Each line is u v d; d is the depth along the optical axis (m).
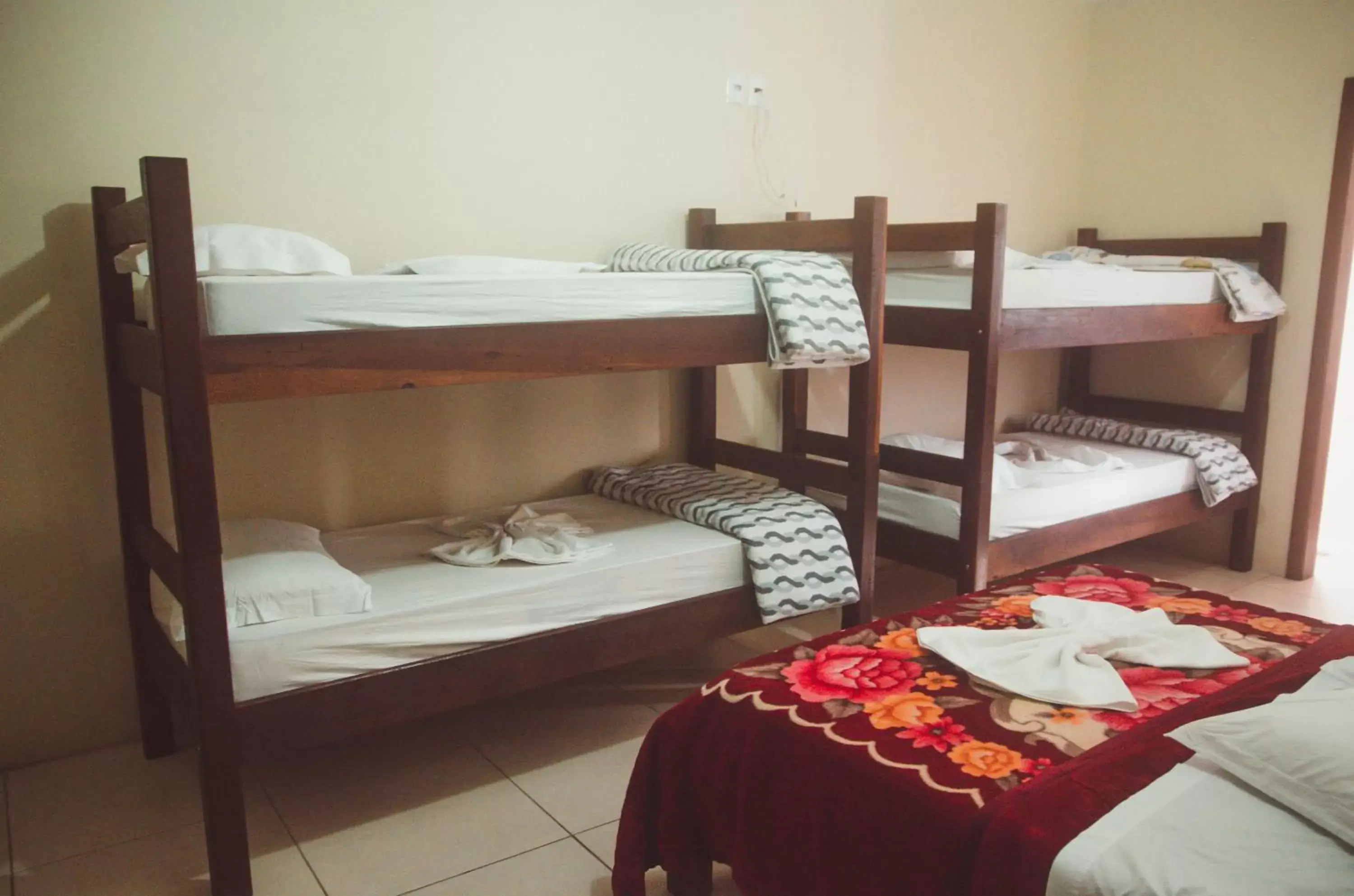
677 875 1.69
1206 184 3.74
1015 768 1.38
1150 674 1.69
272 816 2.06
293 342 1.73
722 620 2.40
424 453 2.67
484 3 2.58
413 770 2.25
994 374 2.69
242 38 2.27
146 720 2.27
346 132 2.44
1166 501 3.34
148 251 1.63
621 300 2.13
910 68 3.50
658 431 3.14
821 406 3.49
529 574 2.16
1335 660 1.63
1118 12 3.93
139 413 2.18
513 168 2.70
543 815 2.06
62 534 2.23
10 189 2.07
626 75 2.87
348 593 1.90
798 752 1.50
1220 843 1.16
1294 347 3.56
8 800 2.11
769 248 2.80
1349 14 3.29
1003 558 2.87
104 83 2.13
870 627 1.96
